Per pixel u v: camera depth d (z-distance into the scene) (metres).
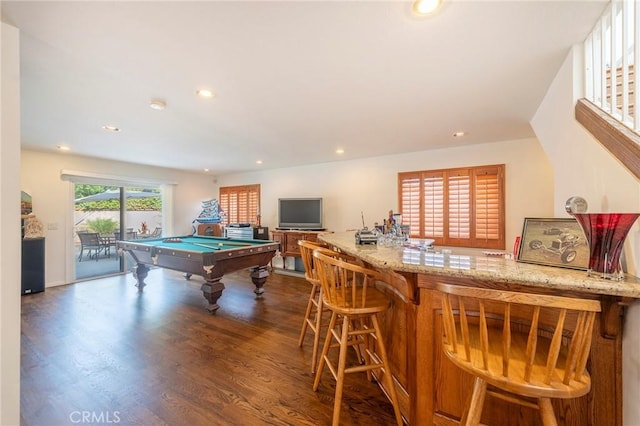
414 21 1.42
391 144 4.07
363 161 5.14
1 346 1.28
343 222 5.37
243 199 6.83
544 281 1.08
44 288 4.25
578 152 1.65
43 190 4.39
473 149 4.12
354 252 1.83
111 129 3.23
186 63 1.81
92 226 5.24
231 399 1.80
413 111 2.73
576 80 1.68
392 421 1.63
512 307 1.29
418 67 1.89
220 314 3.33
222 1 1.25
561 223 1.32
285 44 1.61
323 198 5.61
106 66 1.83
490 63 1.85
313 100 2.44
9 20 1.35
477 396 1.09
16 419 1.31
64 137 3.56
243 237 5.96
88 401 1.78
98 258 5.30
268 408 1.72
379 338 1.63
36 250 4.17
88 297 3.96
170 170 6.29
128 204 5.79
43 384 1.95
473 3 1.29
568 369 0.90
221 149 4.32
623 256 1.17
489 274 1.17
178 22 1.40
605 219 1.06
